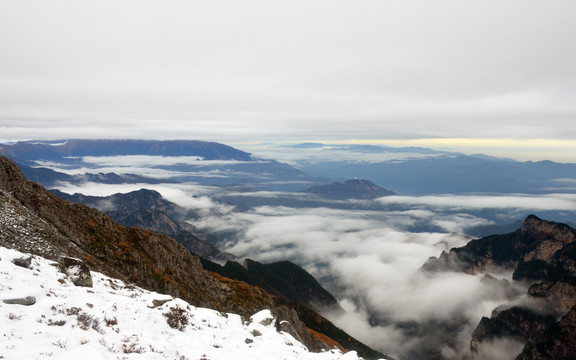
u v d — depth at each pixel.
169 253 59.28
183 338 19.59
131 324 18.52
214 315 26.02
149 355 15.42
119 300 22.28
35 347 12.34
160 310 22.77
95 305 19.34
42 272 22.39
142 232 57.81
